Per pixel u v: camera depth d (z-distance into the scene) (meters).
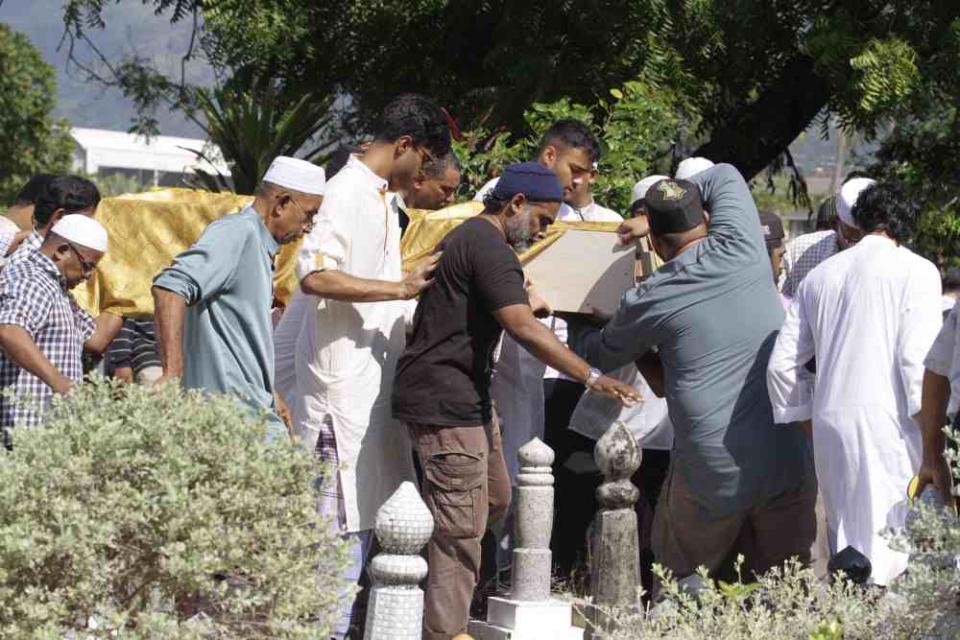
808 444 6.62
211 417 4.70
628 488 6.34
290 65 16.39
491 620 6.59
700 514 6.50
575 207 8.23
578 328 7.35
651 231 6.60
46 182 8.43
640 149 11.10
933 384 6.02
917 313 6.21
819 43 13.38
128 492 4.48
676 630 5.35
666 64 13.81
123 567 4.53
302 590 4.62
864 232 6.55
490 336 6.22
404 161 6.42
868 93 13.07
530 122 11.33
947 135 15.05
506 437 7.42
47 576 4.45
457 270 6.13
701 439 6.40
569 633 6.51
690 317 6.37
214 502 4.50
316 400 6.34
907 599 4.81
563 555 7.77
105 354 8.22
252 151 15.41
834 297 6.35
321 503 6.27
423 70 16.20
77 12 16.80
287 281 7.73
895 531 4.80
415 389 6.18
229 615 4.61
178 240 7.91
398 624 5.30
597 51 14.41
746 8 14.01
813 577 5.46
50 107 42.56
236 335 5.98
